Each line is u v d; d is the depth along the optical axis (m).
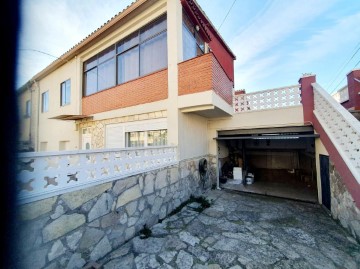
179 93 5.23
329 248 3.18
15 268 1.96
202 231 3.78
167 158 4.78
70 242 2.45
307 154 9.70
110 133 7.19
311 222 4.23
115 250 3.09
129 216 3.44
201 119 7.02
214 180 7.52
